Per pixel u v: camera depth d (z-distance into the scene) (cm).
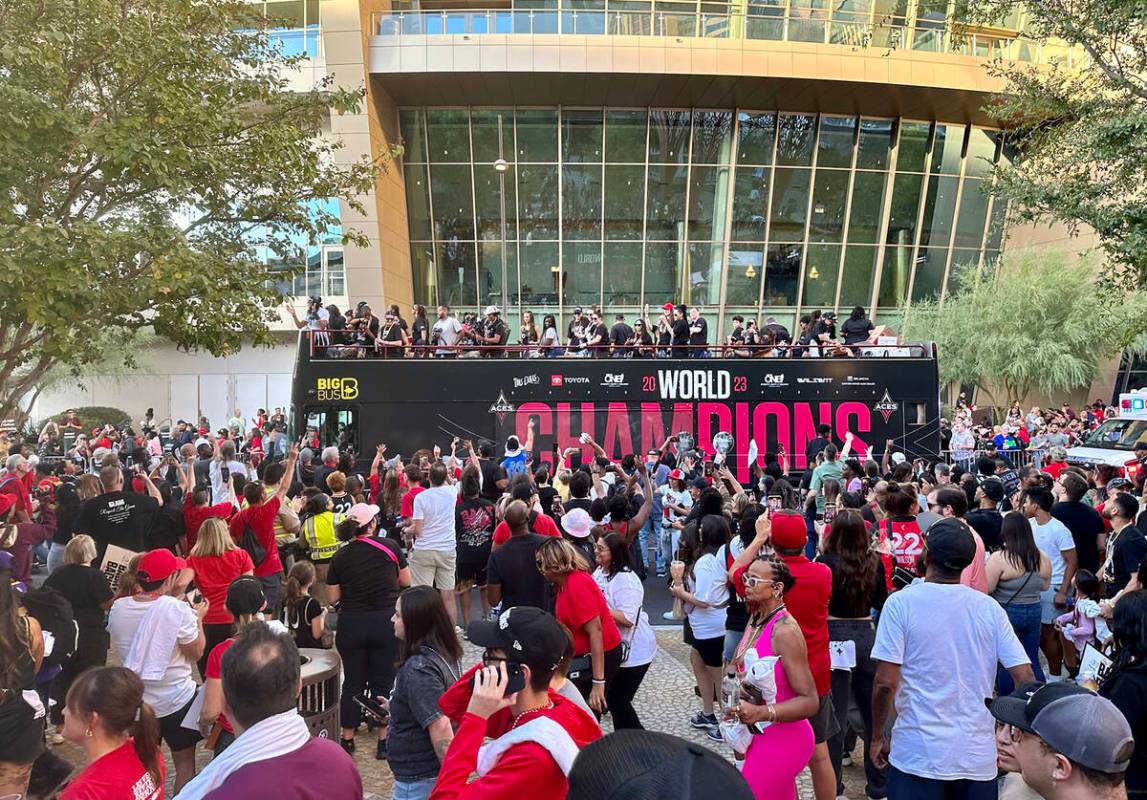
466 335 1888
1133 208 1312
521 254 3622
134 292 1080
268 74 1417
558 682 310
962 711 390
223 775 246
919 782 391
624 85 3322
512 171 3569
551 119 3531
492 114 3534
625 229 3609
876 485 934
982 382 3662
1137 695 345
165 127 1137
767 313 3669
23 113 995
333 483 1020
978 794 388
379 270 3278
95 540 902
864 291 3744
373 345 1752
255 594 506
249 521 838
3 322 1064
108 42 1088
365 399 1716
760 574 427
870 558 574
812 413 1788
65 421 2805
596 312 1900
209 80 1316
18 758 321
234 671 253
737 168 3578
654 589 1380
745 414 1775
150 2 1170
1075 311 3306
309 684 529
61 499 1130
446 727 392
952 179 3753
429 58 3195
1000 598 662
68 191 1127
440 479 943
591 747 148
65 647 574
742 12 3309
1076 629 711
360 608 639
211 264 1173
